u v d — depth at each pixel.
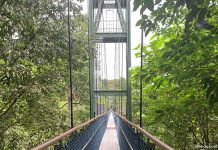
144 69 3.70
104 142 11.70
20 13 5.36
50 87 9.09
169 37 4.22
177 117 6.96
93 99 17.59
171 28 3.95
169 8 2.32
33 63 7.76
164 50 3.14
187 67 3.16
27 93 8.02
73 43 9.67
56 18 7.98
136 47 6.13
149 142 3.97
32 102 8.63
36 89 7.91
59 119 9.74
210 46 3.03
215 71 2.84
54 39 8.10
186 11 2.65
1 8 4.81
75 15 8.80
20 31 5.78
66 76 9.74
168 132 8.30
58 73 8.94
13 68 5.84
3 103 8.70
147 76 3.68
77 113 18.56
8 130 9.04
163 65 3.31
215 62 2.98
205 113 5.95
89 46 11.08
